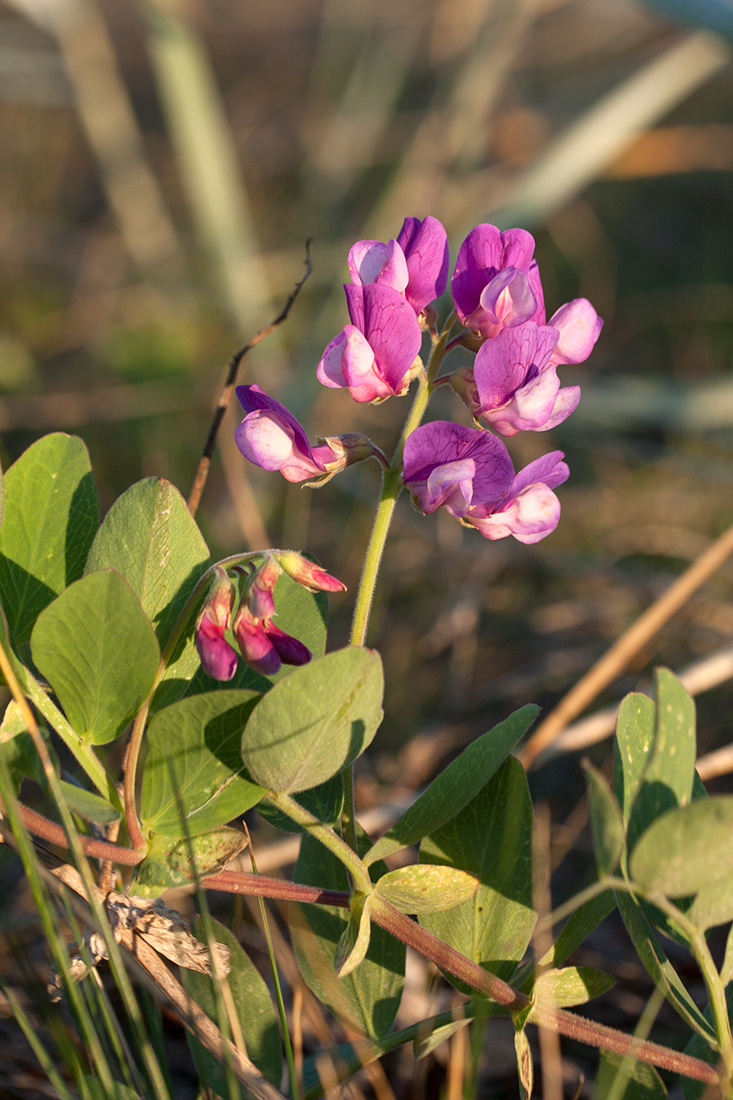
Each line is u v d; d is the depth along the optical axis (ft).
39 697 1.39
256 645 1.33
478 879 1.40
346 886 1.48
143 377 3.27
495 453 1.37
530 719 1.40
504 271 1.38
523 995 1.39
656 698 1.30
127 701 1.37
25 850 1.31
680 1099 1.58
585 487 2.97
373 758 2.03
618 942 1.77
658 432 3.26
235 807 1.37
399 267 1.39
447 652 2.33
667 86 3.17
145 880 1.37
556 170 3.24
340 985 1.47
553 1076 1.49
